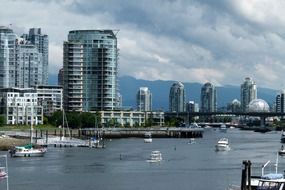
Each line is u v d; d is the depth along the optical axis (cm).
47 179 19038
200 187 17425
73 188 17300
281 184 14550
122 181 18600
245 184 14162
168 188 17250
